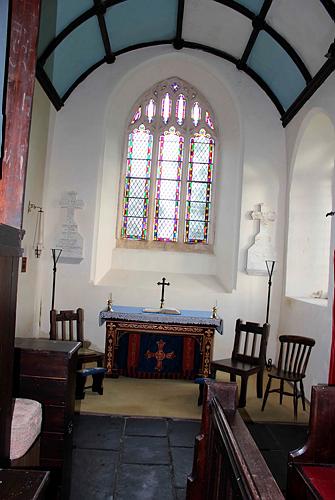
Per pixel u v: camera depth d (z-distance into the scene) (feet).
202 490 7.52
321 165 22.17
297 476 8.67
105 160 23.75
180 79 25.43
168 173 25.49
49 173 22.89
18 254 6.38
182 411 15.76
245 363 17.28
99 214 23.27
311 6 16.87
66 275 22.67
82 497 9.96
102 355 17.15
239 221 23.35
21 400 8.77
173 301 22.88
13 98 6.83
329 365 15.74
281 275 23.06
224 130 25.12
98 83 23.49
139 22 21.67
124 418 14.82
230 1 19.51
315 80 18.71
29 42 6.91
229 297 22.99
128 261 24.54
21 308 19.36
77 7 18.74
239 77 23.80
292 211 22.48
